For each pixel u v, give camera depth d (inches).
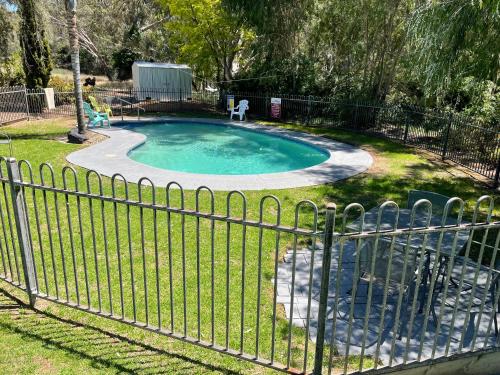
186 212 125.5
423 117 534.3
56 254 208.4
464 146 443.2
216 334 149.4
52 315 158.1
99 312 150.6
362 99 661.9
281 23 738.2
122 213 269.6
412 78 530.6
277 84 772.0
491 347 135.3
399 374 128.4
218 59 871.1
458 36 329.7
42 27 721.6
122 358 135.0
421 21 364.8
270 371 132.1
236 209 290.0
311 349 143.4
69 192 141.4
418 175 400.2
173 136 633.6
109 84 1268.5
